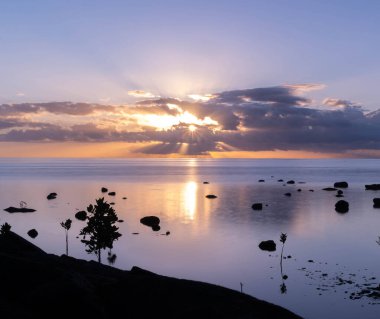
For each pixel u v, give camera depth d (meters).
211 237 106.31
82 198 193.00
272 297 60.28
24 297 29.97
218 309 34.09
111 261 82.50
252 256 86.31
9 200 182.88
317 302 57.72
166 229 117.31
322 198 196.25
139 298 35.50
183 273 74.31
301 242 100.06
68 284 30.69
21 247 57.06
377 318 51.56
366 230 116.25
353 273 72.19
